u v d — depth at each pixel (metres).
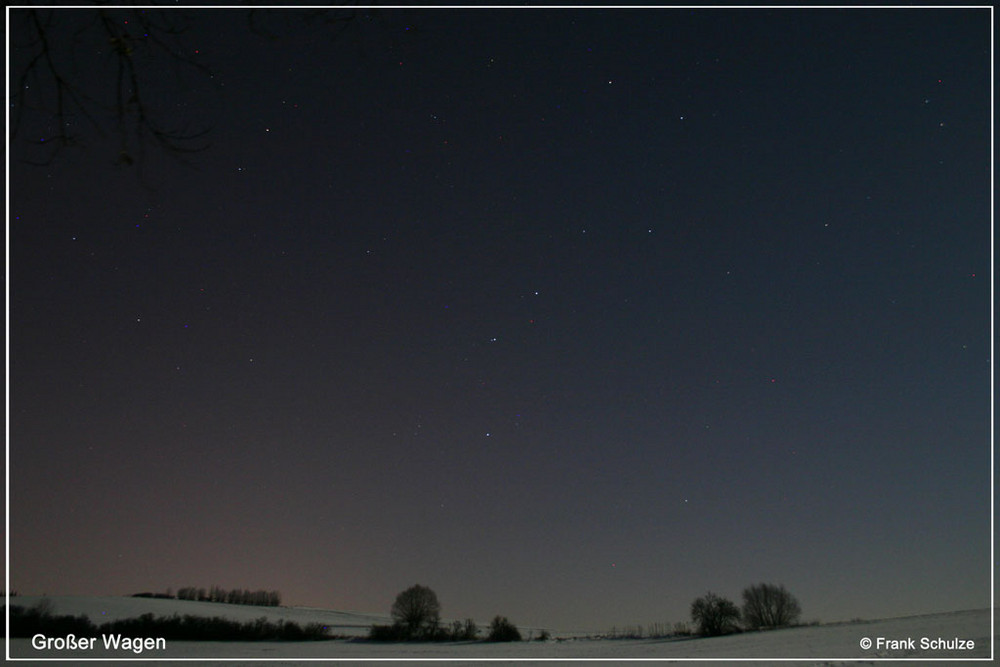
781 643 32.50
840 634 33.78
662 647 37.03
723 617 46.06
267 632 52.81
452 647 43.78
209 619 53.94
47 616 52.78
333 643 48.31
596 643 44.41
